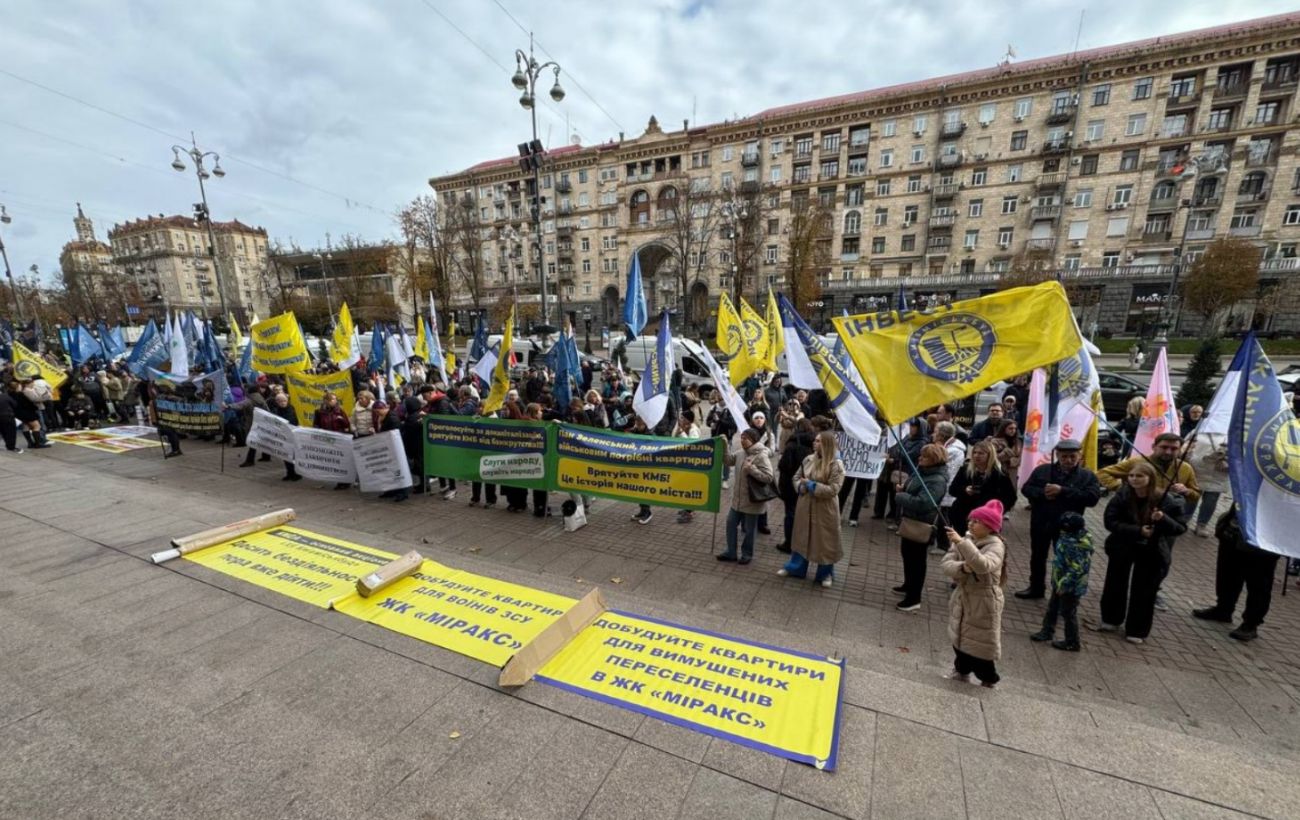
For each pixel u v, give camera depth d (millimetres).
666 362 7723
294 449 8789
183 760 2666
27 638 3742
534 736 2826
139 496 7082
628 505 7945
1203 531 6781
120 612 4098
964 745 2797
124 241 90938
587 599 4098
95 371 17094
